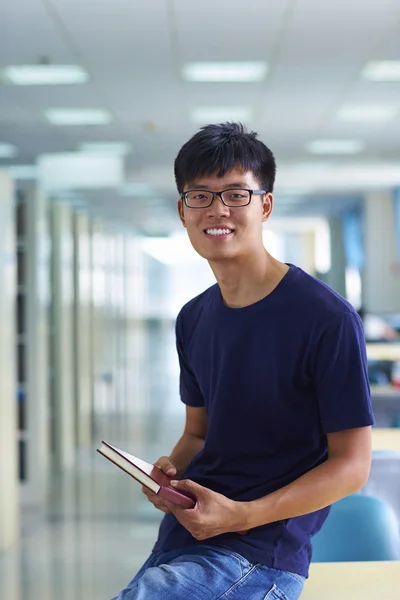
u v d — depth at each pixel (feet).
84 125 26.55
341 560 6.34
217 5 15.35
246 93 22.54
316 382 4.53
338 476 4.41
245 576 4.43
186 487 4.33
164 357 59.26
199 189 4.57
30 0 14.92
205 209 4.56
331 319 4.46
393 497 8.15
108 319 41.24
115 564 14.43
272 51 18.47
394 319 27.91
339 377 4.45
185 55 18.70
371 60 19.31
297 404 4.63
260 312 4.65
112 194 39.29
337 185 35.99
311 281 4.68
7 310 16.43
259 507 4.33
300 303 4.57
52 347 24.90
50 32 16.87
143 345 68.39
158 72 20.16
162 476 4.57
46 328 22.76
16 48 17.94
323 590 5.02
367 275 44.11
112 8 15.43
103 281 35.83
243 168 4.56
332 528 6.40
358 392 4.45
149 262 90.07
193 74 20.49
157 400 37.09
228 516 4.27
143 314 70.79
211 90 22.15
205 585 4.35
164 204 45.80
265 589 4.42
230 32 17.03
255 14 15.90
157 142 29.76
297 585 4.53
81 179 33.37
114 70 19.89
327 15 15.99
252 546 4.53
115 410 34.30
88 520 17.52
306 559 4.68
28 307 20.42
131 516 17.78
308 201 49.01
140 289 66.33
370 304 43.83
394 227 43.75
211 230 4.58
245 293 4.76
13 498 15.98
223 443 4.79
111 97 22.70
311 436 4.66
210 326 4.91
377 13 15.85
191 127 27.14
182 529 4.87
